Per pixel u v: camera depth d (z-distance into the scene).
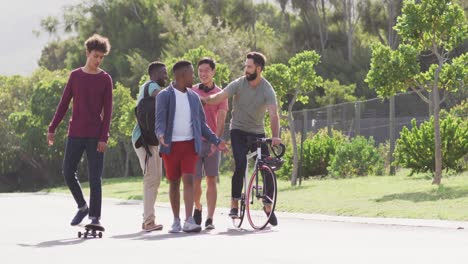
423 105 102.94
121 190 85.12
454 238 24.12
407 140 60.16
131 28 184.25
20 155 168.88
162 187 78.62
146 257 19.81
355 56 162.75
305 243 22.98
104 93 26.80
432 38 52.12
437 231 26.53
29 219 36.03
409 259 19.19
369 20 168.12
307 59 69.44
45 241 24.50
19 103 172.12
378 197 42.94
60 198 68.75
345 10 170.25
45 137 157.12
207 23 173.75
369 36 173.88
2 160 168.88
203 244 22.88
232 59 160.38
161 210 44.44
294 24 174.12
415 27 51.12
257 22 193.88
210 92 30.88
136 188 87.50
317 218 33.88
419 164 59.31
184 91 27.75
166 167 27.84
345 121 83.56
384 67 52.66
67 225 31.78
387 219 31.95
